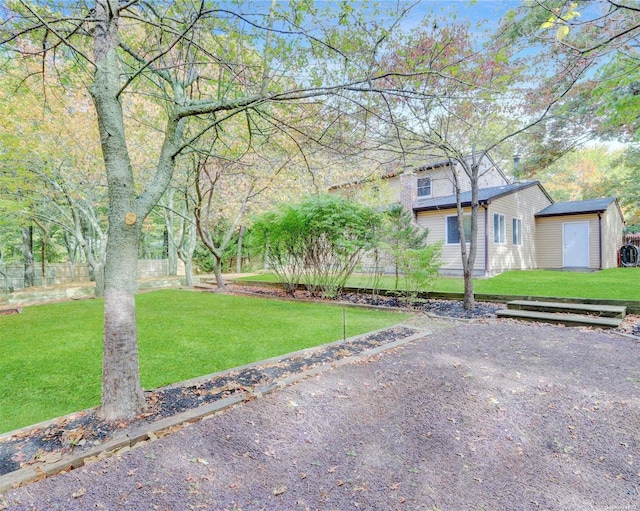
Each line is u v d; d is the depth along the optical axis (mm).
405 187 13781
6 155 7637
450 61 4051
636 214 20516
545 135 8539
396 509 1814
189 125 6172
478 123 6969
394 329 5566
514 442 2391
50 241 17281
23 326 6281
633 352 4184
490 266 11984
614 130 7547
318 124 4199
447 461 2203
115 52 2912
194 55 4004
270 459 2244
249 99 3148
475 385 3287
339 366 3852
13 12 3193
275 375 3629
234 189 12312
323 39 3609
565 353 4188
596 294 7023
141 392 2877
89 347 4855
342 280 9578
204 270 21188
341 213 8688
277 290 11523
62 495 1926
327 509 1825
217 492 1950
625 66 4402
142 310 7754
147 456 2275
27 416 2896
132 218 2838
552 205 16484
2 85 5949
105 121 2777
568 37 4992
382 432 2539
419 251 7668
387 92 3148
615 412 2736
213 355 4402
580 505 1820
